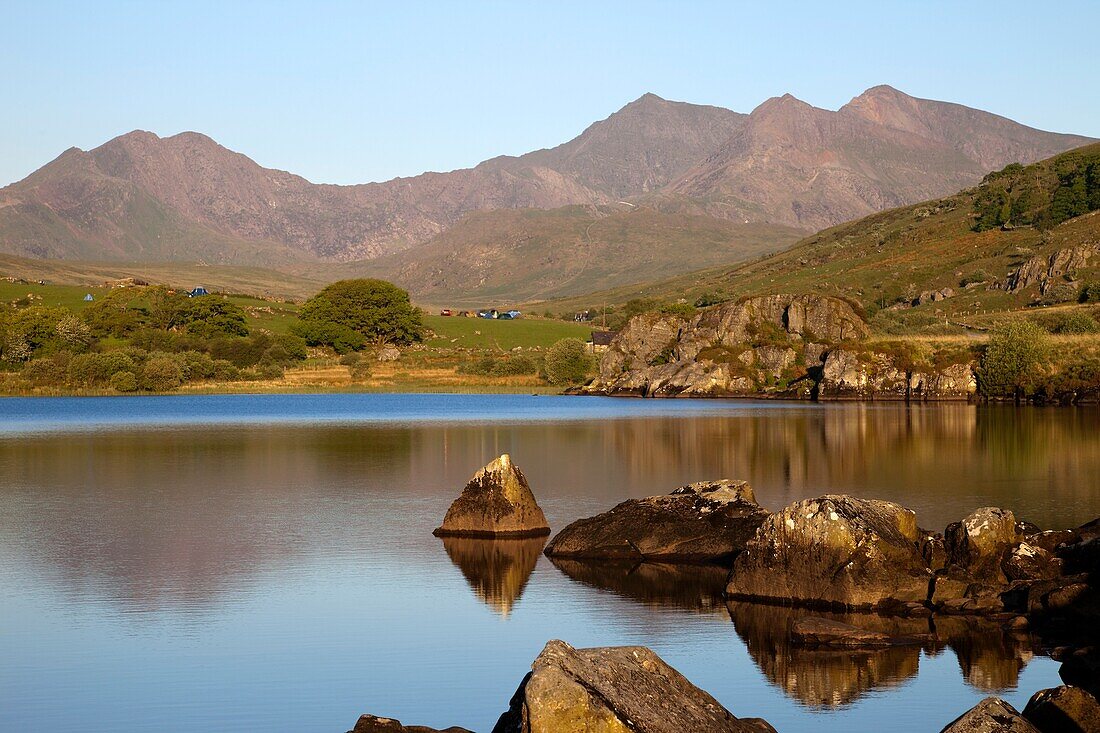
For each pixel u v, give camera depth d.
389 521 42.62
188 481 55.66
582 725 14.53
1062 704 16.88
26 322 170.88
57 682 23.14
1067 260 192.12
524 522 39.66
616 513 36.81
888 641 25.72
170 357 165.38
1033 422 91.81
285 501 48.19
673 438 79.69
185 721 20.88
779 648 25.39
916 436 78.69
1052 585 27.62
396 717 21.05
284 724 20.73
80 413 118.81
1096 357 120.81
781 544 29.75
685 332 161.12
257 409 126.06
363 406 132.12
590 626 27.31
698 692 16.33
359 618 28.17
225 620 28.00
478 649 25.44
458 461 65.00
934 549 30.38
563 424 96.50
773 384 148.50
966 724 15.14
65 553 36.41
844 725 20.69
